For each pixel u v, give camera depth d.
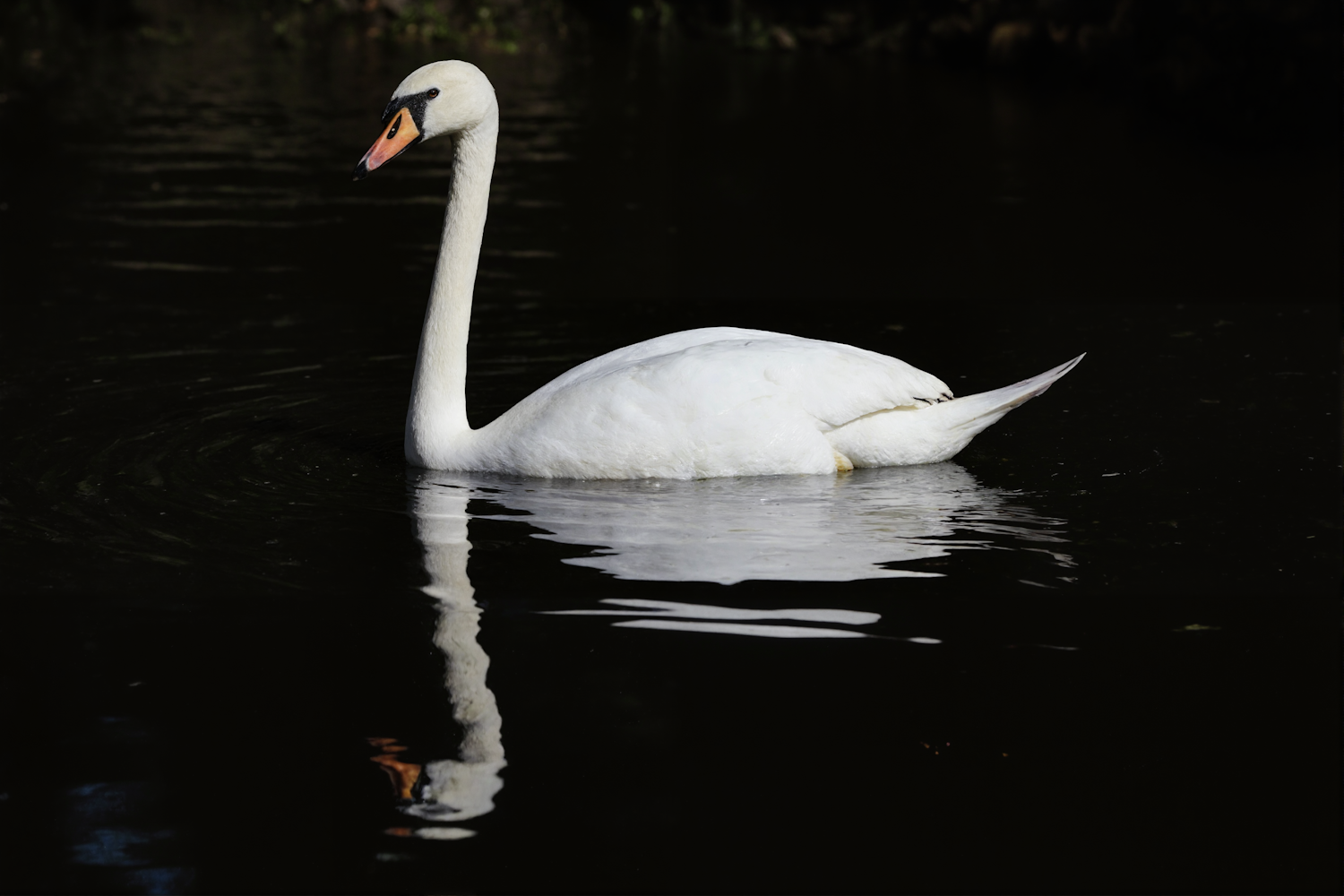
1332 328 14.92
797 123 29.91
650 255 19.17
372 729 6.58
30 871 5.58
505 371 13.16
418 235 19.88
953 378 12.98
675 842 5.77
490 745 6.43
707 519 9.07
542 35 43.84
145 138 26.84
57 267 17.59
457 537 8.75
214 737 6.50
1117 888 5.55
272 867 5.62
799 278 18.00
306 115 29.77
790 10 43.06
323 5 47.31
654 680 7.02
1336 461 10.34
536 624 7.59
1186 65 30.39
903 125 29.94
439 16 43.69
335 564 8.32
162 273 17.36
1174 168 26.12
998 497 9.55
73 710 6.71
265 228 20.05
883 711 6.75
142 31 42.09
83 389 12.29
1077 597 7.96
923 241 20.31
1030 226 21.42
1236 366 13.21
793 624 7.61
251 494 9.55
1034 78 36.34
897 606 7.84
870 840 5.84
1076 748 6.48
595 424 9.70
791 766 6.32
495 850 5.73
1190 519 9.16
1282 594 8.00
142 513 9.15
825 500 9.43
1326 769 6.29
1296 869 5.66
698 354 9.84
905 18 40.88
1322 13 29.66
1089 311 16.05
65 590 7.96
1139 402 11.95
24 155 25.03
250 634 7.45
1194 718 6.71
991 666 7.19
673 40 43.19
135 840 5.75
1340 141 28.94
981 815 5.98
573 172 24.80
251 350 13.82
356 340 14.31
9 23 42.28
